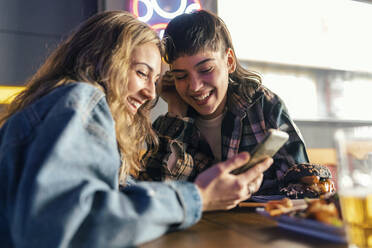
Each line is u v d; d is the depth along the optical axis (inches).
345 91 151.1
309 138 142.6
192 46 51.8
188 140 63.0
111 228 21.2
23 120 25.0
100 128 25.2
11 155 23.1
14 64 102.5
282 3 139.1
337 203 29.5
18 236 20.0
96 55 35.3
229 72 61.1
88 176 22.9
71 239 20.6
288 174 46.0
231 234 26.5
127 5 108.5
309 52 143.9
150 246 23.3
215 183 28.3
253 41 133.7
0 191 23.0
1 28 102.3
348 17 151.6
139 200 23.6
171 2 114.7
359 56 153.8
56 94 25.9
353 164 21.5
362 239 20.7
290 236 25.3
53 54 38.1
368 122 153.9
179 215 25.2
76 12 112.0
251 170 30.0
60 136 22.3
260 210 31.2
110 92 34.8
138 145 50.5
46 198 20.2
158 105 112.5
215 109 58.0
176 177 59.3
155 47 39.2
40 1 108.0
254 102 60.7
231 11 128.8
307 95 145.6
